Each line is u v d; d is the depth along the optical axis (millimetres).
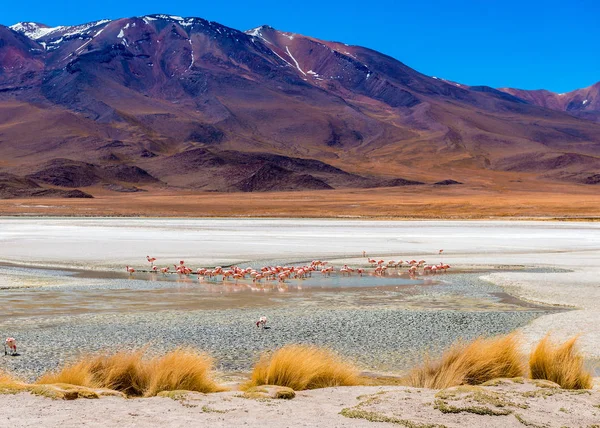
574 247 70125
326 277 46781
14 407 11570
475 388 13031
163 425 10562
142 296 36000
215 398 12609
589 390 13469
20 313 29609
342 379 15188
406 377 16391
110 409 11570
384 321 27641
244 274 44500
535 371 15430
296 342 23281
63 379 14094
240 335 24484
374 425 10773
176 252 63406
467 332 25219
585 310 30359
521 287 38812
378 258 59719
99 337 23984
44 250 64062
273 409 11820
